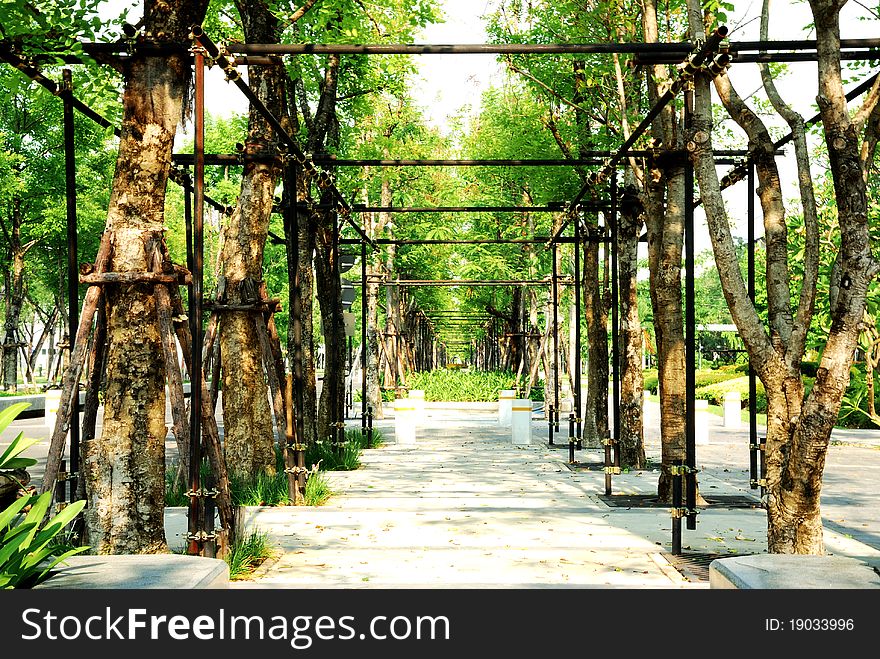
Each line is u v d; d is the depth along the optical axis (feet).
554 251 61.67
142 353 22.52
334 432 52.75
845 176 20.59
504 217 98.07
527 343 110.93
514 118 68.64
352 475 44.24
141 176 22.74
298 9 42.93
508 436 69.41
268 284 115.65
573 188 62.64
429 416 94.94
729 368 142.20
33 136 102.53
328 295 54.29
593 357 58.65
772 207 24.91
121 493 22.06
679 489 25.13
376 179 88.79
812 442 20.97
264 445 37.55
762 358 23.18
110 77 33.01
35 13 24.81
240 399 37.32
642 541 26.89
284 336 132.36
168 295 22.50
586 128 58.85
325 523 30.01
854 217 20.49
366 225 90.22
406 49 24.21
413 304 146.41
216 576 14.03
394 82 61.31
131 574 13.51
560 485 40.27
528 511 32.60
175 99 23.26
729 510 32.96
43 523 20.89
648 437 71.31
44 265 127.75
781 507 21.63
